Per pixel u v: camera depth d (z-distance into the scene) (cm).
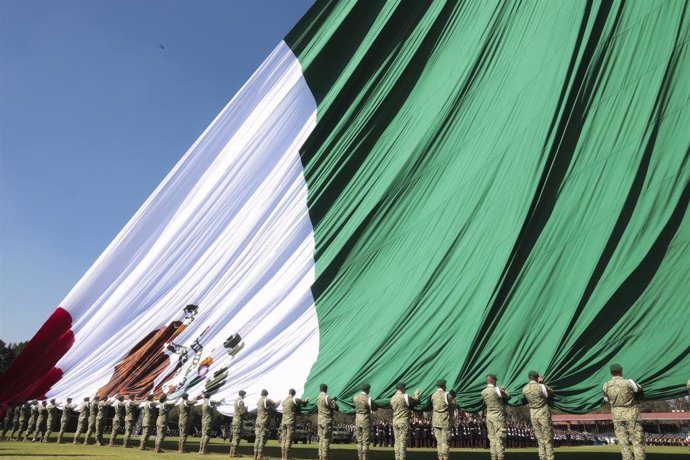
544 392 1069
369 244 1691
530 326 1245
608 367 1109
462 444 2803
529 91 1550
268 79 2109
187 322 1917
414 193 1683
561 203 1346
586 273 1219
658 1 1382
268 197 1955
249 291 1850
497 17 1752
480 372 1252
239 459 1436
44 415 2192
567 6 1567
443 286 1448
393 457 1530
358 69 1933
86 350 2112
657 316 1105
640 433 941
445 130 1706
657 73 1314
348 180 1839
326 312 1666
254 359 1700
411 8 1934
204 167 2119
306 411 1425
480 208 1495
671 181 1192
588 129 1384
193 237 2041
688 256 1117
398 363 1383
